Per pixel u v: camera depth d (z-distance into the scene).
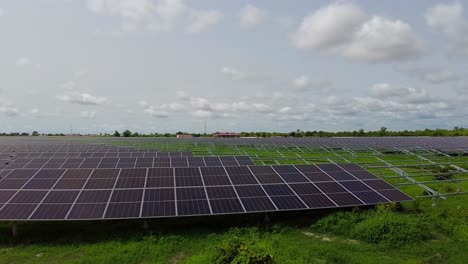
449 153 46.56
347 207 19.22
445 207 22.27
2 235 16.59
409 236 15.44
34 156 35.94
